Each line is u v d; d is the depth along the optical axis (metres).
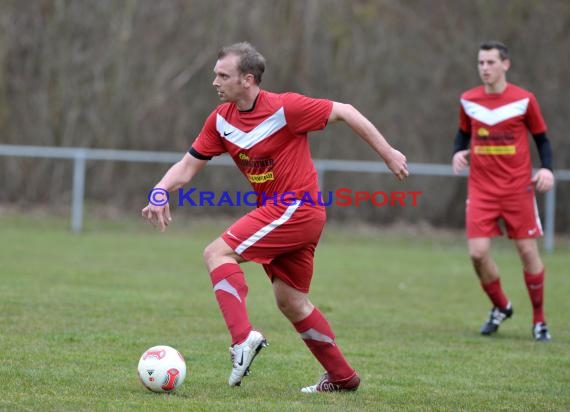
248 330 15.38
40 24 69.25
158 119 69.69
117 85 69.44
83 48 69.50
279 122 15.74
